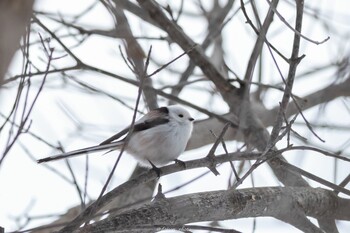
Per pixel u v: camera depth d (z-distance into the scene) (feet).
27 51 25.66
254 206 29.99
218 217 29.27
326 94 42.80
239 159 30.45
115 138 39.24
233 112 43.34
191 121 42.29
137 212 27.63
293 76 31.24
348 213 33.37
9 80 28.60
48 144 34.22
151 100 46.32
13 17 14.44
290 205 31.07
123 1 42.29
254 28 31.99
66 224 26.16
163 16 43.42
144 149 40.14
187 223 28.86
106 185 25.25
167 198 28.71
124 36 37.83
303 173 31.65
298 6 31.30
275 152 28.99
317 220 33.19
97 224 26.61
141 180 30.66
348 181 33.94
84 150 33.91
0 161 24.17
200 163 30.76
